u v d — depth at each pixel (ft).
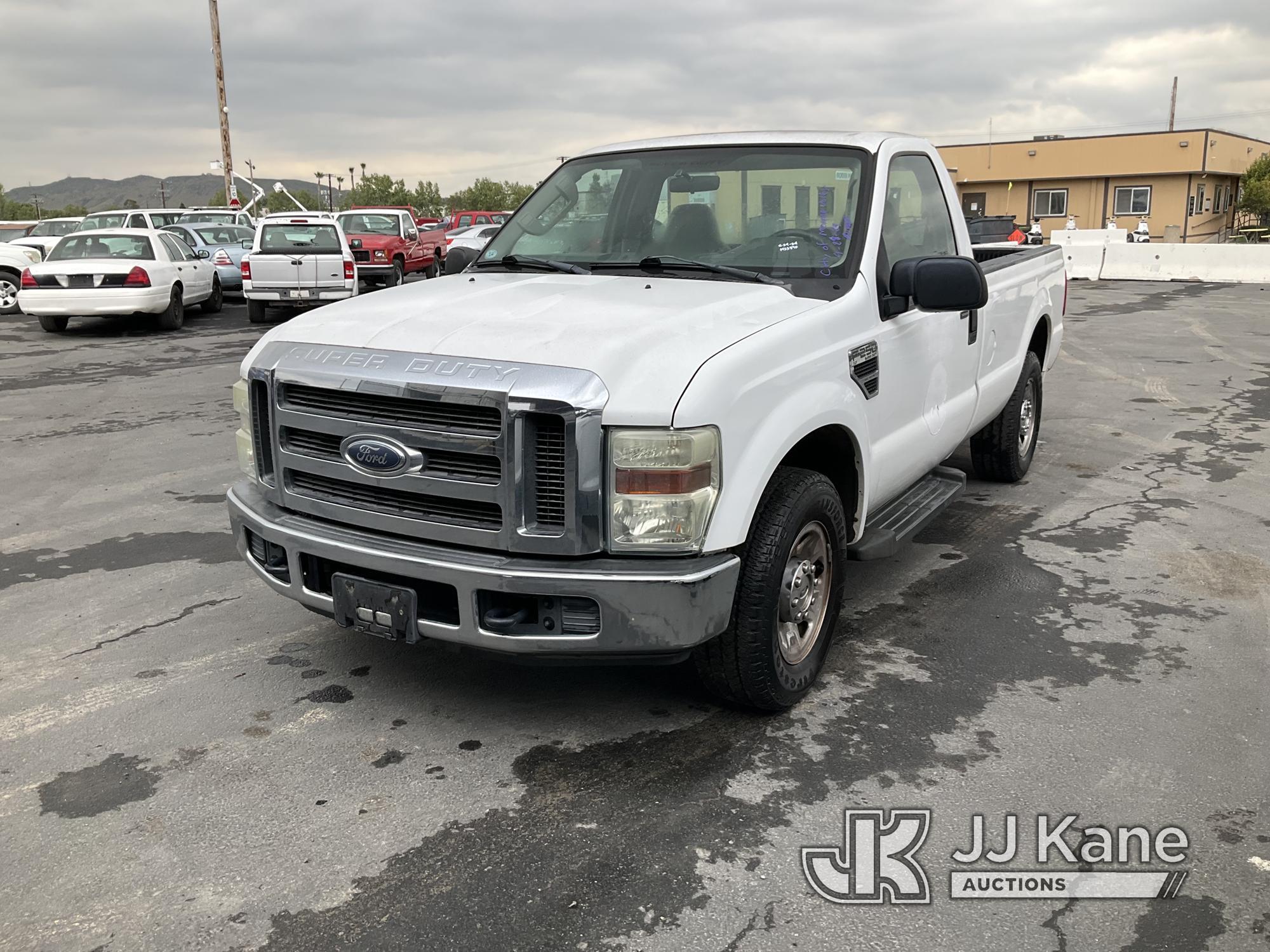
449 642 10.77
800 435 11.42
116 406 31.94
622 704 12.62
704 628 10.45
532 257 15.17
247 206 116.37
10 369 39.42
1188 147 144.66
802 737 11.76
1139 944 8.48
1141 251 77.05
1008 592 16.28
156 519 20.36
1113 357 40.16
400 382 10.57
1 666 13.74
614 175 15.56
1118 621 15.07
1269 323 50.14
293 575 11.81
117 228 55.47
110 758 11.38
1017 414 21.40
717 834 9.95
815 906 8.90
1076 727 11.96
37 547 18.66
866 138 14.80
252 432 12.32
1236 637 14.52
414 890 9.14
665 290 12.76
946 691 12.89
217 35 113.29
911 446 14.90
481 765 11.21
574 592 10.16
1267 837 9.88
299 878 9.32
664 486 10.16
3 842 9.85
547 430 10.14
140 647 14.30
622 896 9.04
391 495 11.07
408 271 81.92
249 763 11.27
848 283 13.15
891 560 17.78
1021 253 21.43
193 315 60.39
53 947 8.45
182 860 9.58
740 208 14.39
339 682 13.21
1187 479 22.84
